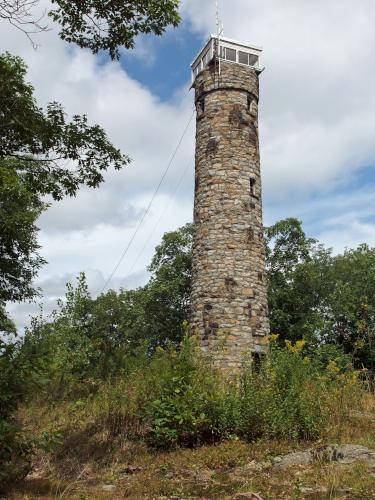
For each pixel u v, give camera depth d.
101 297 43.53
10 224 19.03
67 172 11.85
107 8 9.27
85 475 8.46
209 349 15.61
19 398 7.10
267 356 11.27
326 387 11.02
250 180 19.06
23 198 18.30
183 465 8.21
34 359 7.13
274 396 9.77
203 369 10.77
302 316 30.69
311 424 9.37
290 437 9.23
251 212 18.58
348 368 13.88
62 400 12.39
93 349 18.78
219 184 18.66
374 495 6.04
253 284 17.72
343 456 7.88
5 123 10.68
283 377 10.06
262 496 6.39
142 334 33.50
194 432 9.54
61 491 7.29
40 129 11.01
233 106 19.66
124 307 42.62
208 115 19.81
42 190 11.98
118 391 10.89
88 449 9.59
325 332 30.47
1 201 18.80
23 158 11.46
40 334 17.44
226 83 19.89
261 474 7.46
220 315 17.05
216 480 7.31
